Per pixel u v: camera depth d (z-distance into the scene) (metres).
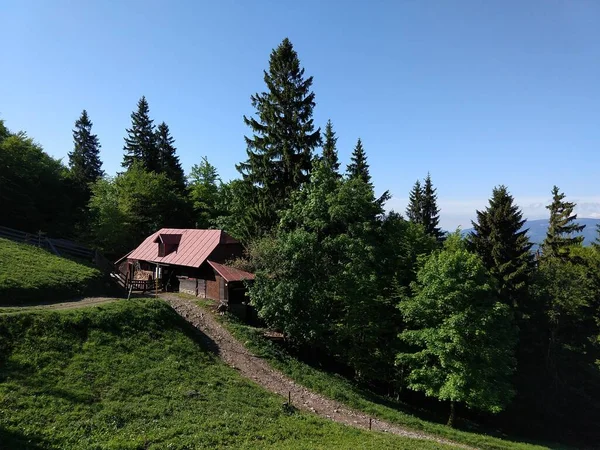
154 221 62.16
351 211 32.88
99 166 98.38
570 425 36.81
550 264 41.09
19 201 50.31
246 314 37.97
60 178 63.50
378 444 18.80
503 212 39.31
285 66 43.47
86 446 14.01
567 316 38.12
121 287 39.12
